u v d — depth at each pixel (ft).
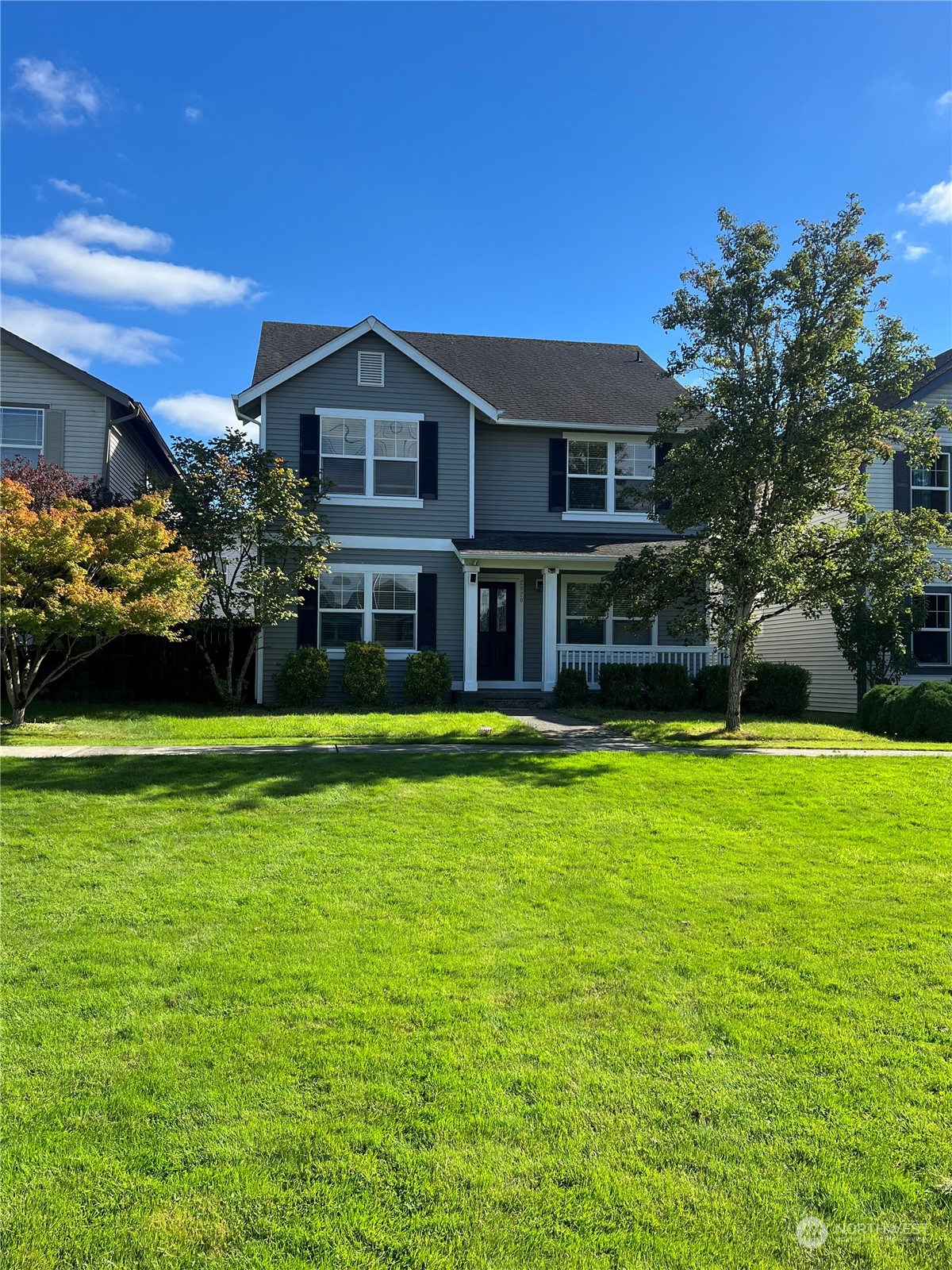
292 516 49.52
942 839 23.65
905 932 16.74
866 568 41.19
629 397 66.13
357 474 56.85
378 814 24.67
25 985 13.85
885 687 51.01
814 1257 8.21
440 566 57.77
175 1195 8.89
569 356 72.79
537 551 54.60
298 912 17.25
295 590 52.31
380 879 19.33
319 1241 8.27
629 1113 10.45
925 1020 13.08
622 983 14.20
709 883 19.52
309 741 37.65
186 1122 10.14
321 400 56.39
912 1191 9.14
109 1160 9.44
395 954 15.24
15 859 20.34
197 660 54.70
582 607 61.82
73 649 51.62
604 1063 11.62
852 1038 12.47
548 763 32.58
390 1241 8.29
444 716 46.73
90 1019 12.70
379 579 56.95
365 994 13.61
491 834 22.94
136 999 13.39
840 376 41.09
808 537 43.34
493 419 59.00
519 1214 8.68
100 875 19.34
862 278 40.81
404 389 57.47
